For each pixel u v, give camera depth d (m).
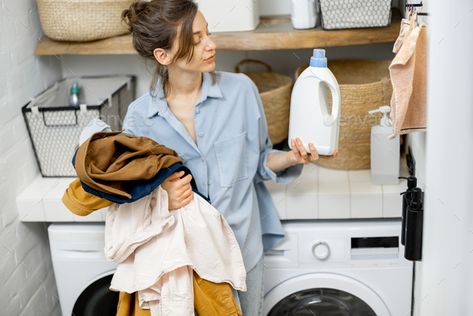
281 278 2.36
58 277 2.47
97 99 2.80
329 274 2.35
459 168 1.41
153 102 1.96
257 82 2.69
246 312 2.14
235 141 1.99
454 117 1.38
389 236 2.30
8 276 2.33
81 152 1.69
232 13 2.42
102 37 2.47
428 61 1.35
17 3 2.43
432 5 1.32
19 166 2.43
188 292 1.87
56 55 2.78
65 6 2.39
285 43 2.36
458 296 1.47
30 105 2.47
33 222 2.55
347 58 2.74
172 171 1.81
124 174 1.69
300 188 2.31
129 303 2.02
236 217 2.04
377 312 2.36
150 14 1.80
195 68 1.85
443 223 1.48
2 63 2.32
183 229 1.88
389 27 2.34
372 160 2.27
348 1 2.29
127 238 1.87
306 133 1.93
